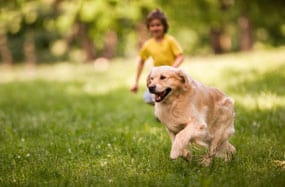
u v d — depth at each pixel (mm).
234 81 17453
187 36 57125
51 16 37625
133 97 16203
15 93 19719
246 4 32094
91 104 14820
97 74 26328
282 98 12789
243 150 7605
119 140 8758
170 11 30859
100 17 28969
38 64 55000
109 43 42656
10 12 31719
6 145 8617
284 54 28094
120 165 6961
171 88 6453
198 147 7699
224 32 43812
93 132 9633
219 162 6789
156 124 10656
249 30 37562
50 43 54344
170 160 7031
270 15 33156
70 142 8648
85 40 41219
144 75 22922
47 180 6309
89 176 6309
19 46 55844
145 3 29250
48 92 19344
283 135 8547
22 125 10766
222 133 6961
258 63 23031
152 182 5965
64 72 31109
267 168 6512
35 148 8250
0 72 39625
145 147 8070
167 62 9000
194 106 6523
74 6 30188
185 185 5820
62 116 12258
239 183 5770
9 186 5996
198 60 30297
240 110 11305
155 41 9117
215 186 5648
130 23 33406
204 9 32531
